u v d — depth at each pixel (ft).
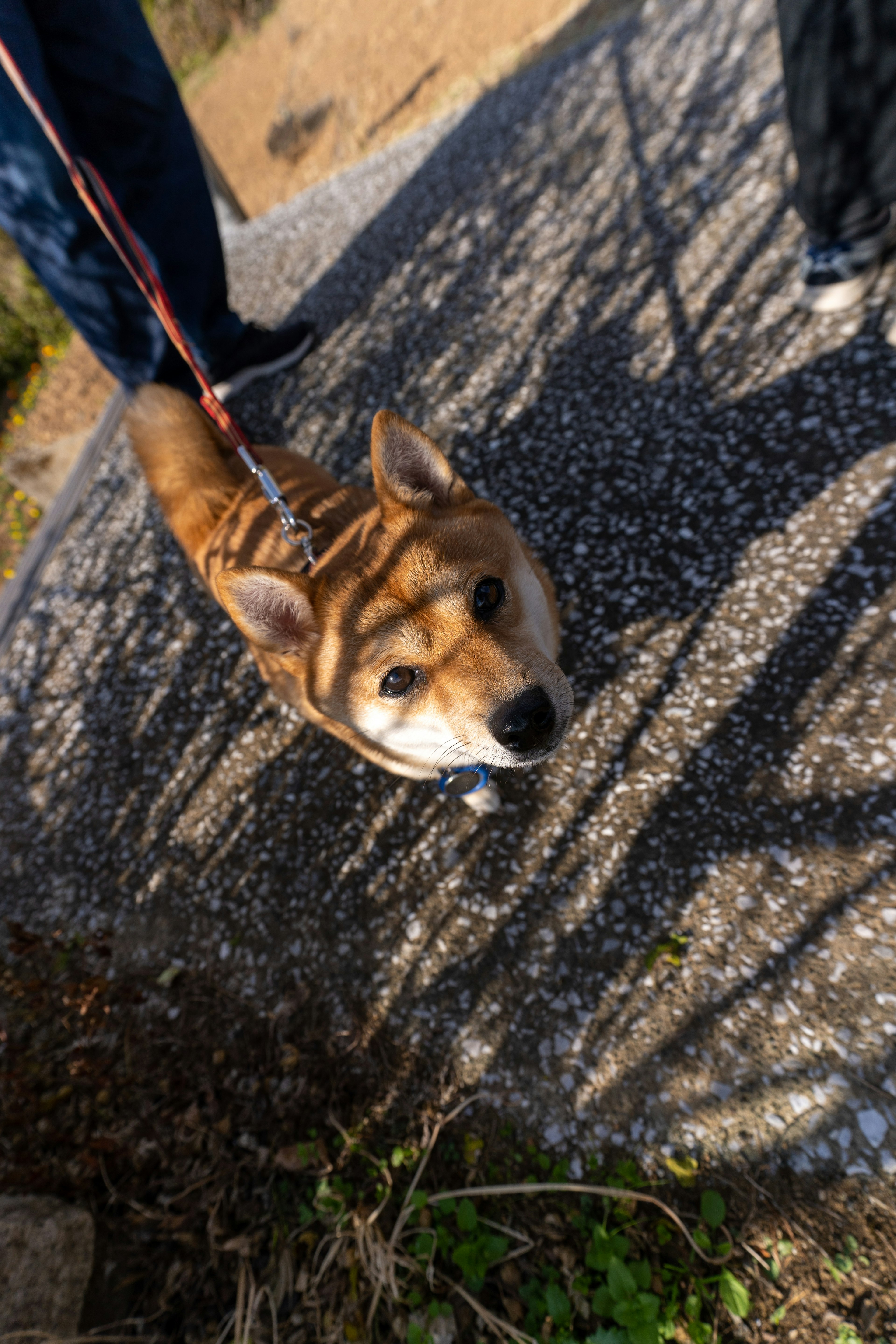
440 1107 7.02
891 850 6.55
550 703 6.18
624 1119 6.35
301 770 9.97
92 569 15.61
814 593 8.14
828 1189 5.55
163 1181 7.68
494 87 20.84
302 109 29.99
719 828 7.30
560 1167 6.35
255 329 16.05
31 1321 6.60
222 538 9.16
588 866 7.66
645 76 16.26
